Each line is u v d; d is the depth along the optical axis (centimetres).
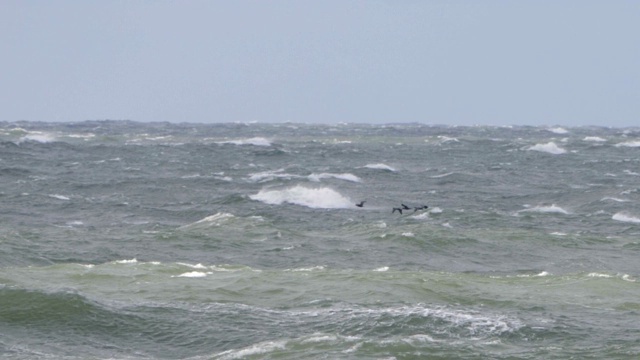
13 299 6881
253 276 8312
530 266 10212
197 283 8006
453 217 13788
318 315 6919
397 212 14625
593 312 7288
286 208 14925
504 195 17325
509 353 6003
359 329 6531
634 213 15038
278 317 6862
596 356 5978
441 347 6009
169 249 10525
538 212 15175
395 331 6488
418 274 8612
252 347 6041
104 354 6134
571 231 13175
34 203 14762
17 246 10119
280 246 10844
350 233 11756
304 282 8069
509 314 7100
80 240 10800
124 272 8456
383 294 7631
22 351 6097
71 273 8356
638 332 6644
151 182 17512
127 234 11394
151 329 6581
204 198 15875
